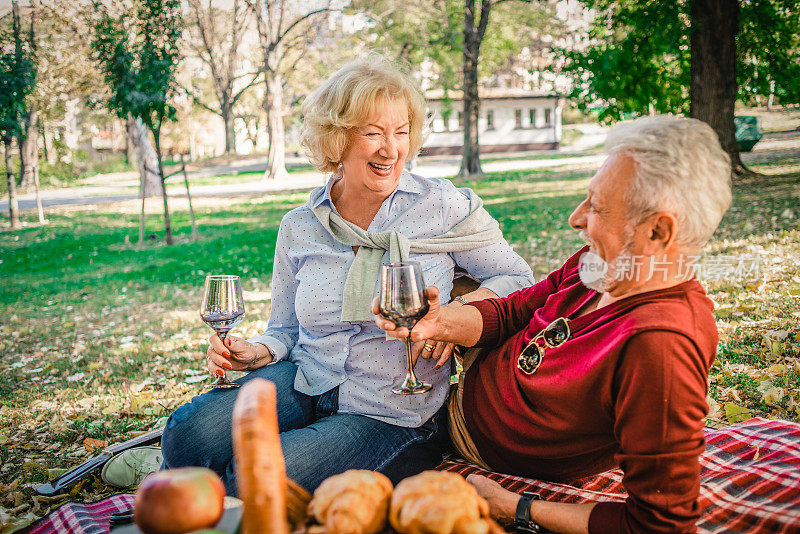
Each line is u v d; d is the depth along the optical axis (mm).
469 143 26469
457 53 26016
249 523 1042
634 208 1567
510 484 2018
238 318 2354
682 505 1507
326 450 2033
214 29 36688
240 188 28344
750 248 7730
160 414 4434
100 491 3035
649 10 13422
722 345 4562
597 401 1678
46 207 24000
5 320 8133
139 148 24422
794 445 2176
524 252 9914
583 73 14742
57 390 5137
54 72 25641
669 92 14883
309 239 2455
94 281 10656
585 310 1839
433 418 2256
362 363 2275
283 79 36406
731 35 13609
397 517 1262
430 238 2396
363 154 2283
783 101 15531
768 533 1735
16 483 3395
